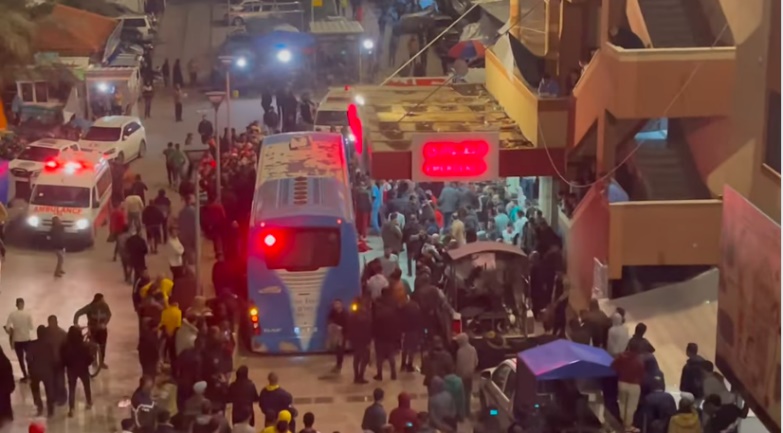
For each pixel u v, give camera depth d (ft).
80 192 116.88
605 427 66.74
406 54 205.87
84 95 165.78
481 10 181.57
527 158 102.73
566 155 102.78
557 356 67.46
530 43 125.18
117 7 206.18
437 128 109.50
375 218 120.98
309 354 90.99
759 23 78.48
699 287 86.43
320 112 150.82
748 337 69.41
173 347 81.25
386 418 70.54
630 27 100.17
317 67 196.34
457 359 75.66
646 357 71.10
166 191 136.87
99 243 118.32
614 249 89.30
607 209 89.20
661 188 94.07
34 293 103.04
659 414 66.39
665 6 98.37
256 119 174.09
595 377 66.49
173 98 191.31
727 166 86.94
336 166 100.83
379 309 84.07
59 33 167.53
